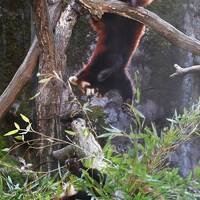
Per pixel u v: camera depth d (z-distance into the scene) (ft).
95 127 47.60
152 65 51.19
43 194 24.17
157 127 50.88
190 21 52.85
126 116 48.60
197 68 36.11
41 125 35.83
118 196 21.04
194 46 33.83
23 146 44.09
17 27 49.52
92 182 21.72
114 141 47.42
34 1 31.42
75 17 36.58
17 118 46.39
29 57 35.50
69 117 42.39
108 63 35.53
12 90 35.70
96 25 36.27
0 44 49.44
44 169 35.35
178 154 49.73
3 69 48.98
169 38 33.58
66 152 32.68
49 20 32.68
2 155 41.06
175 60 51.60
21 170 26.11
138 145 21.49
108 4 31.65
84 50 49.44
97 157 22.52
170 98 51.55
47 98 35.37
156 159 21.45
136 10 32.07
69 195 25.21
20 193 24.30
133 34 36.17
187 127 22.57
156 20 32.71
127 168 20.79
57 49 35.53
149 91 51.11
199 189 21.66
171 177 20.45
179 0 52.60
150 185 20.57
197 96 51.88
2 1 49.67
